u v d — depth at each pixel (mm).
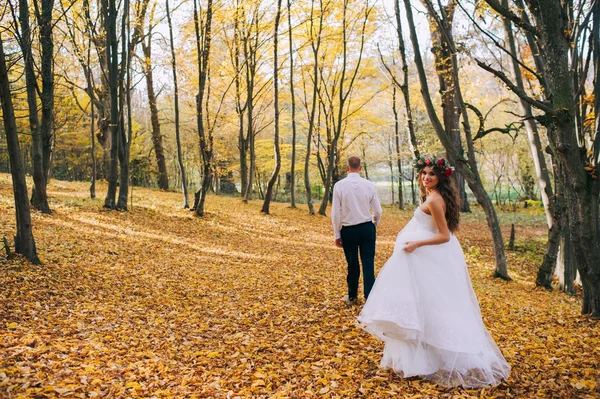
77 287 6480
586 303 6188
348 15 20328
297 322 5578
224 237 13828
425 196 4137
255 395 3506
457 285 3793
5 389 3123
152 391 3500
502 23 10352
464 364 3576
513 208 30797
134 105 37000
